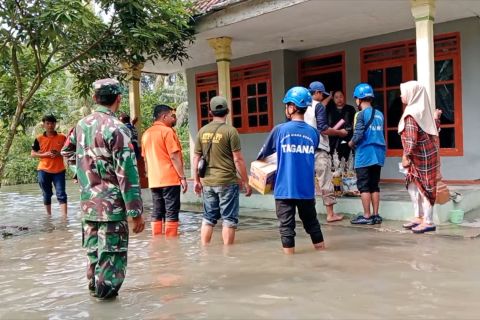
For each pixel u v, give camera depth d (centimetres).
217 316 328
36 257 539
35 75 841
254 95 1088
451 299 344
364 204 617
